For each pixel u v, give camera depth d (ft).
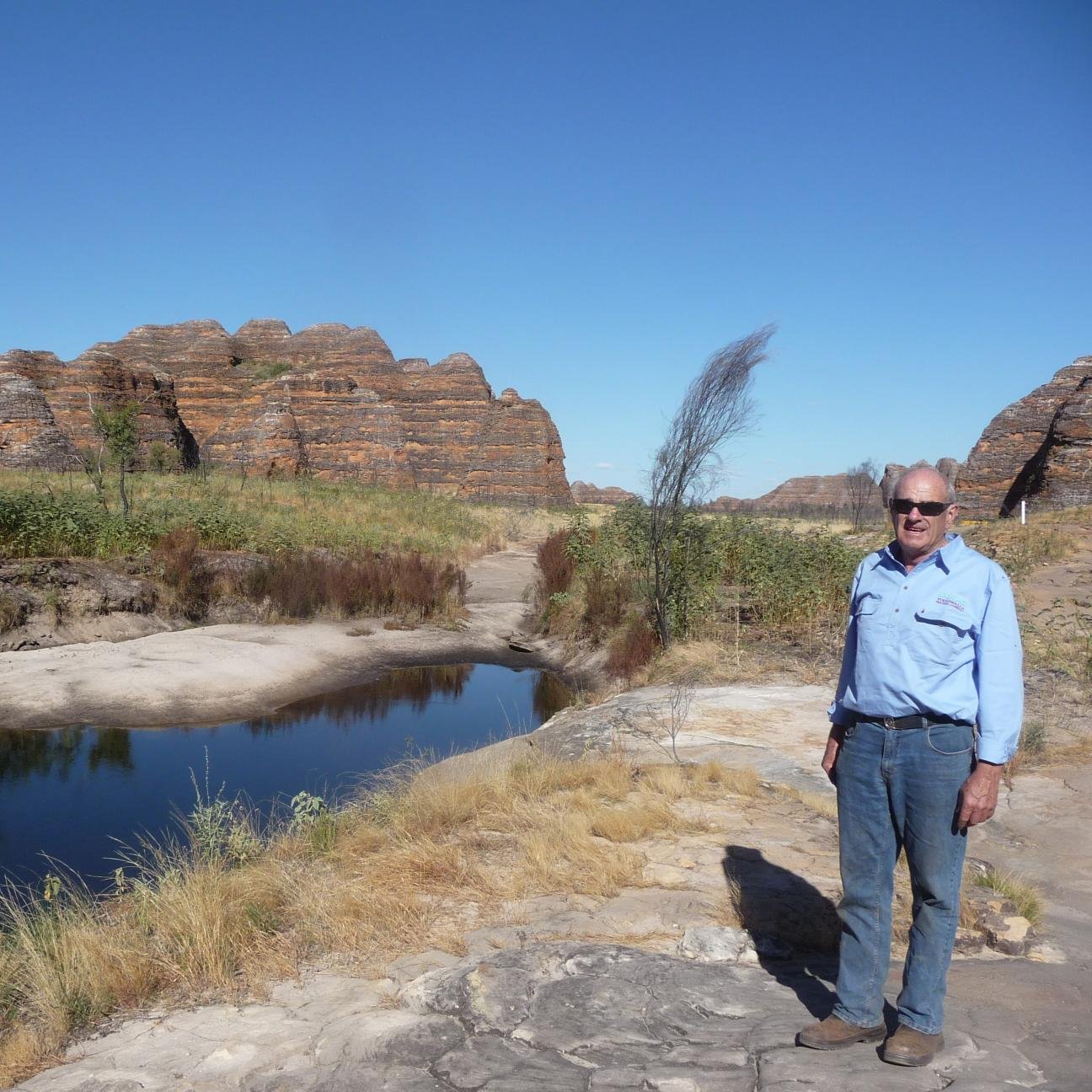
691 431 44.11
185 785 31.45
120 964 13.60
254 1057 10.93
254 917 15.08
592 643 57.06
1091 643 38.91
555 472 296.71
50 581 53.72
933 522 10.24
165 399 206.49
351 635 59.93
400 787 23.58
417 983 12.37
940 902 10.05
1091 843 20.06
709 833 19.44
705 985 11.97
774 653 42.70
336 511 115.96
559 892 16.25
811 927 14.71
